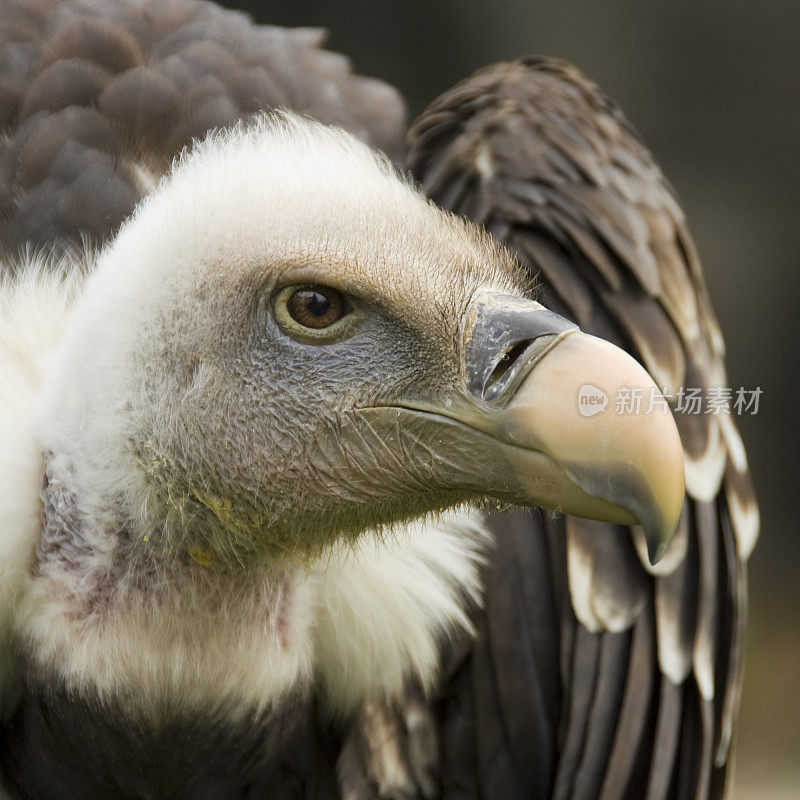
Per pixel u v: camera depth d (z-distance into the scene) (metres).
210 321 4.63
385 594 5.37
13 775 5.40
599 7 13.51
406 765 5.79
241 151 5.00
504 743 5.95
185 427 4.70
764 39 13.61
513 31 13.48
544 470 4.41
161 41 6.38
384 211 4.64
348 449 4.69
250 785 5.41
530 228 6.23
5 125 5.93
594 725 5.87
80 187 5.52
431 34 13.38
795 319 13.55
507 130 6.56
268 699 5.07
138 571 4.80
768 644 13.08
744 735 12.38
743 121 13.76
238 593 4.90
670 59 13.71
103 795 5.20
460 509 5.37
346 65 6.86
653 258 6.43
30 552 4.81
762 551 13.33
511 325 4.50
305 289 4.59
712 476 6.26
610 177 6.61
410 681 5.68
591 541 5.89
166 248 4.70
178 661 4.88
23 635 4.91
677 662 5.99
